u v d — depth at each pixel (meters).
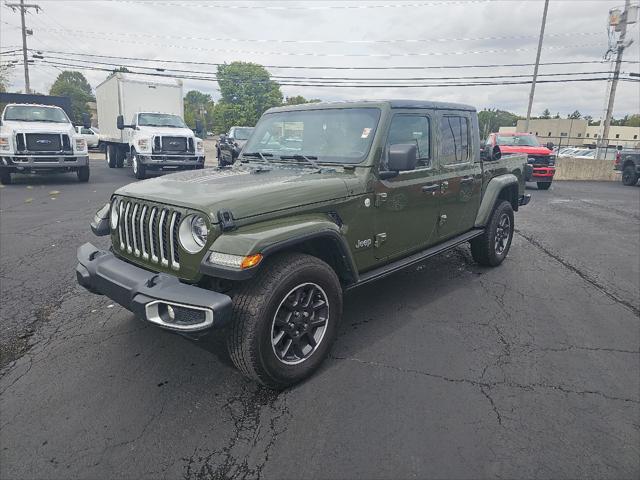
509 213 6.07
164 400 2.99
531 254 6.91
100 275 3.17
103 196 11.65
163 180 3.63
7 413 2.83
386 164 3.84
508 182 5.75
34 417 2.79
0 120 13.53
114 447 2.55
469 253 6.75
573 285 5.46
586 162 23.09
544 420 2.84
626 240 8.12
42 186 13.41
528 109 27.97
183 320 2.73
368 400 3.02
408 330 4.09
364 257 3.79
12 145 12.87
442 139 4.61
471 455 2.52
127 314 4.31
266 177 3.58
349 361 3.52
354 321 4.25
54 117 14.27
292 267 2.98
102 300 4.65
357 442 2.62
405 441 2.62
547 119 72.94
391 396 3.07
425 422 2.80
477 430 2.73
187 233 2.92
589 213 11.21
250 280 2.91
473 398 3.06
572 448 2.59
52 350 3.62
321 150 4.05
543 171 16.25
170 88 18.20
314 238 3.12
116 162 19.91
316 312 3.28
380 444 2.60
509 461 2.48
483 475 2.38
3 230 7.62
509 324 4.27
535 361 3.58
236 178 3.58
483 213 5.46
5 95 23.52
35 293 4.82
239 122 76.69
